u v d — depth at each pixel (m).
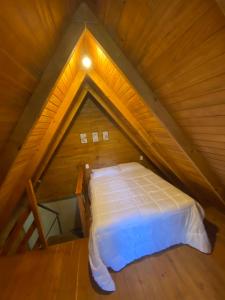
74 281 1.73
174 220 1.88
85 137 3.53
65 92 2.10
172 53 1.07
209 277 1.61
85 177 3.68
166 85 1.35
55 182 3.56
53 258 2.07
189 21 0.84
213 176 1.96
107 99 2.75
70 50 1.27
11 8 0.70
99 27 1.30
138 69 1.45
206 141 1.56
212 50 0.87
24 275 1.85
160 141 2.34
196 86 1.14
